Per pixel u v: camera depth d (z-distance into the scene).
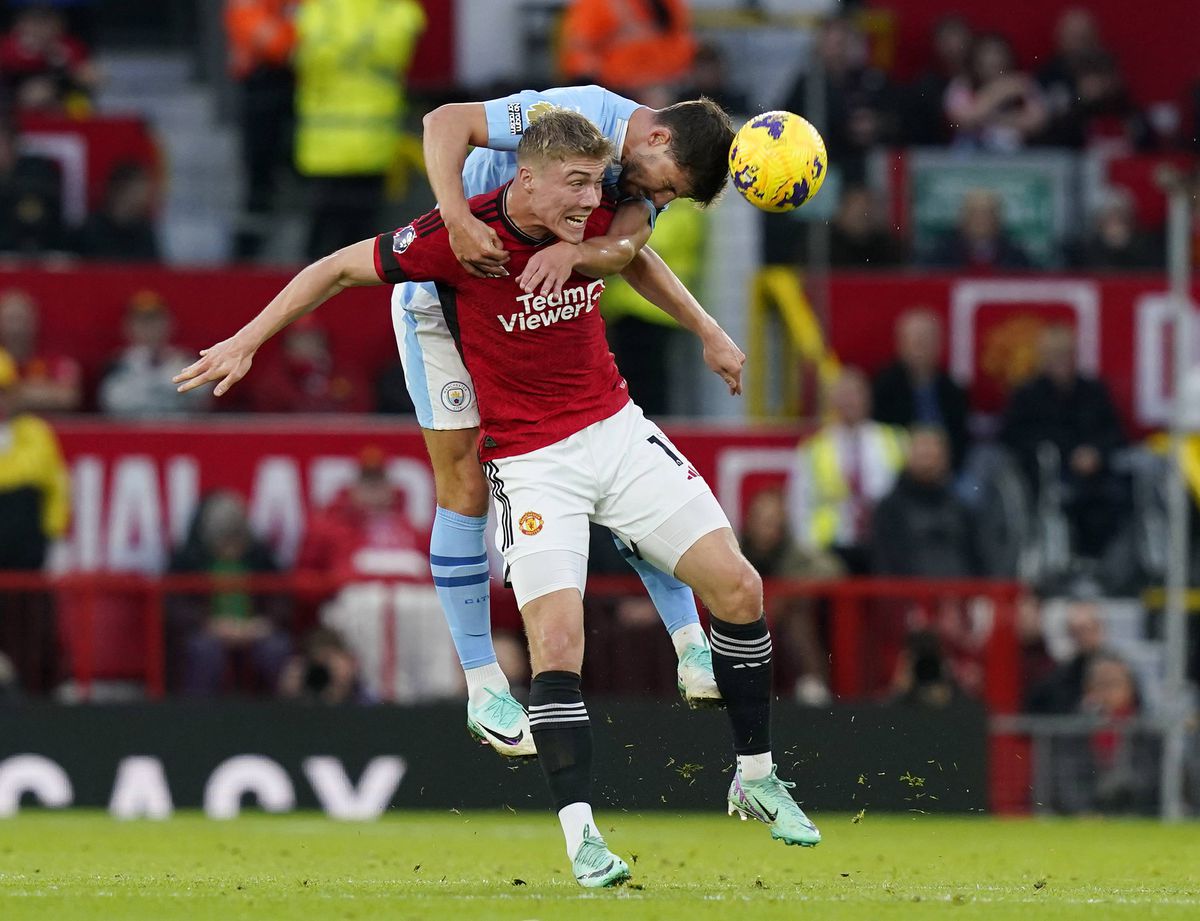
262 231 53.47
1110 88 59.03
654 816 38.47
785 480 47.44
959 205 53.97
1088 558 49.19
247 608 39.84
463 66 59.00
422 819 37.50
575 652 20.33
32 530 44.47
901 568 43.78
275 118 53.06
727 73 54.38
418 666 40.00
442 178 20.44
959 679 39.97
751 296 51.19
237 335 20.55
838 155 53.28
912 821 37.56
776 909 18.38
